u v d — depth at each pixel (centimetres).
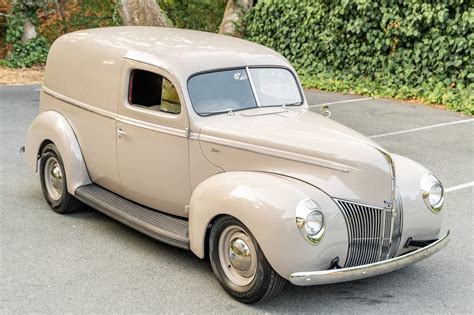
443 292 554
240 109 620
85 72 696
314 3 1672
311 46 1695
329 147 527
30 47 1909
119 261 610
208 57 629
